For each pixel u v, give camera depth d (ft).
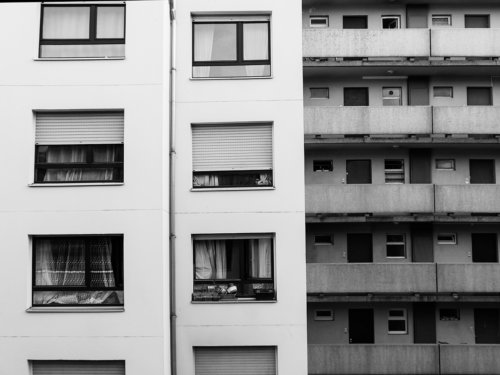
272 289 44.70
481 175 66.74
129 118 42.04
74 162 42.52
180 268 43.91
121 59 42.57
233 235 44.83
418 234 64.44
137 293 40.42
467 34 63.77
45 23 43.78
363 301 61.41
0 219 41.22
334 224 64.85
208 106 45.32
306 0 66.08
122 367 40.57
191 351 43.11
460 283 59.98
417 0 66.28
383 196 61.98
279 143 44.91
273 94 45.34
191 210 44.50
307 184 64.39
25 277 40.78
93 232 41.11
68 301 41.47
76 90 42.37
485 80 67.05
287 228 44.27
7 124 42.01
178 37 45.98
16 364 40.11
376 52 63.36
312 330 64.03
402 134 63.36
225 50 46.60
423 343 62.75
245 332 43.29
